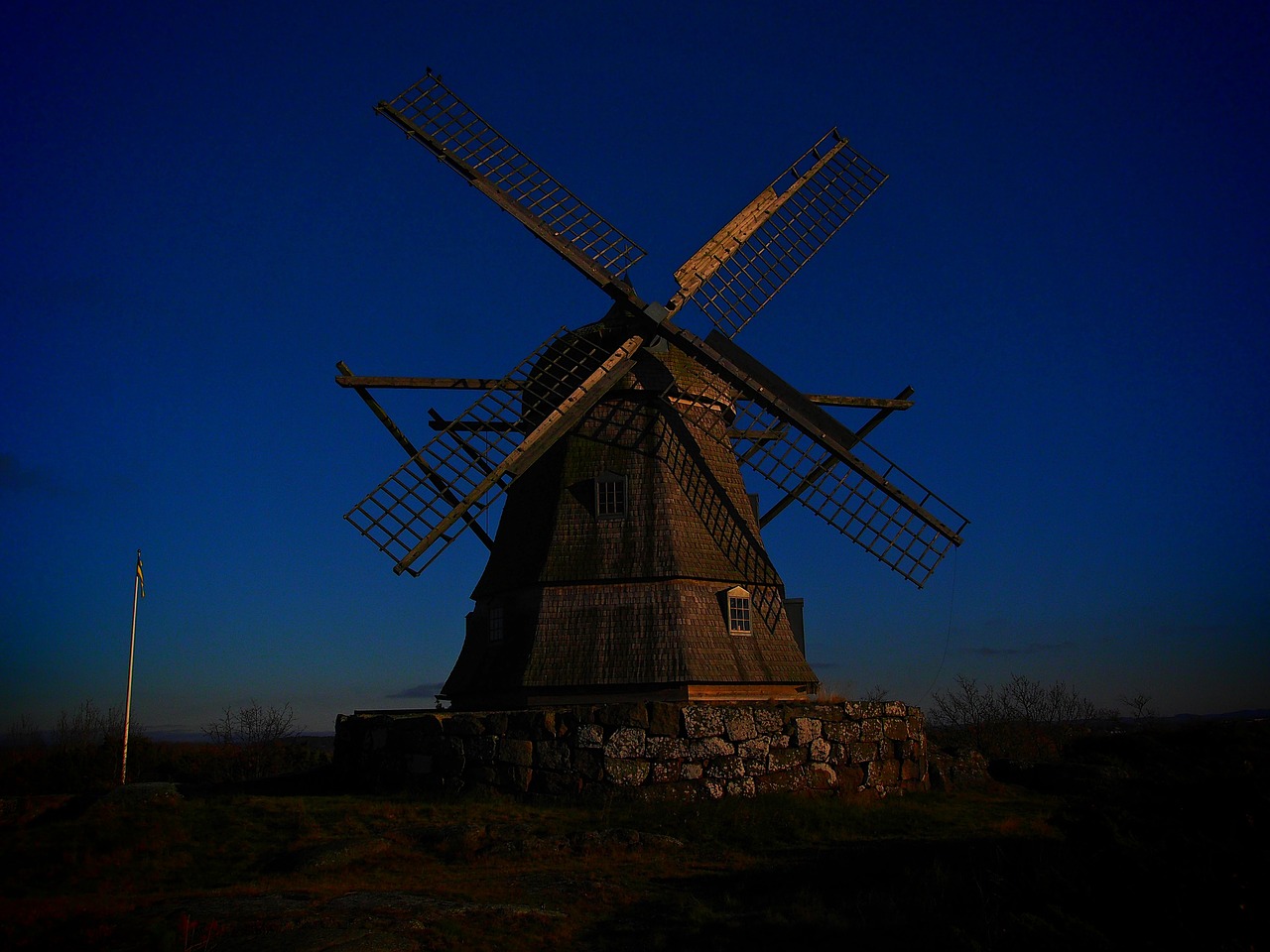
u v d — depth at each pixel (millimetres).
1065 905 11016
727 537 26094
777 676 25172
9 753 35500
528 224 24891
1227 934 9602
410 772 22719
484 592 26594
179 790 21297
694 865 16219
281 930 11609
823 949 11898
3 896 14320
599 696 24078
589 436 26422
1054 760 30031
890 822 19750
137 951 11125
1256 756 22125
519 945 11852
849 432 26656
